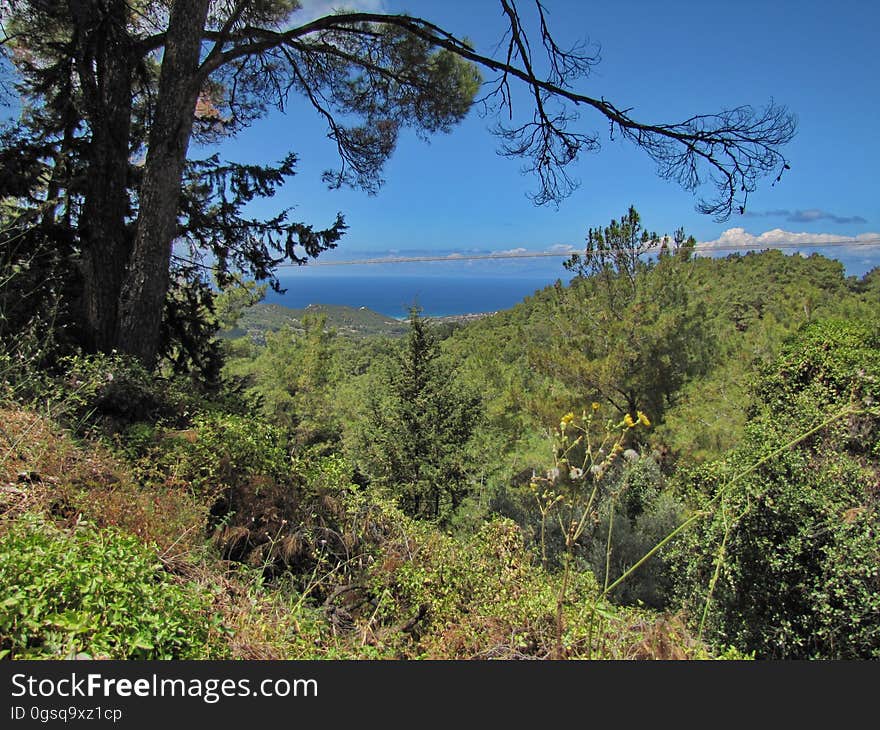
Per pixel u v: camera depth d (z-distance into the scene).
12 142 7.68
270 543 3.86
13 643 1.67
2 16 7.72
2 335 5.38
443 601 3.37
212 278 10.46
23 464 3.29
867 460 5.00
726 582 4.91
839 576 4.23
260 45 7.68
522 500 10.66
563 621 2.64
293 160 9.63
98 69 7.57
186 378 7.22
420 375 15.02
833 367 7.43
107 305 7.32
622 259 11.91
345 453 14.70
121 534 2.49
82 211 7.76
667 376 11.41
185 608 2.21
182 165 7.28
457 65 8.86
